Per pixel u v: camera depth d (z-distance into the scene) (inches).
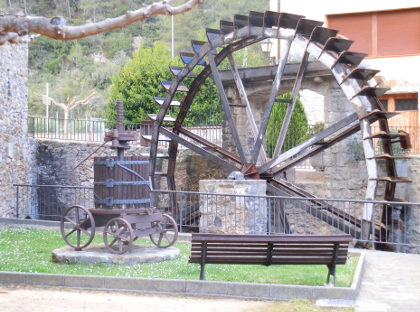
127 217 408.2
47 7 2233.0
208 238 319.9
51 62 2146.9
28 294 314.8
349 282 338.0
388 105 888.3
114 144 418.9
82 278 333.4
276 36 628.4
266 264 328.8
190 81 1021.8
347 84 578.6
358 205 668.7
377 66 893.8
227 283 319.0
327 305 297.0
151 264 387.9
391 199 587.5
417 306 297.3
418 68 869.2
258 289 315.9
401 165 637.3
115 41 2276.1
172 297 316.8
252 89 737.0
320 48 594.9
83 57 2197.3
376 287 343.0
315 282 337.1
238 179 598.5
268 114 626.8
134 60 1098.7
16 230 547.2
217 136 892.0
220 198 580.1
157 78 1069.8
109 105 1093.8
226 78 735.1
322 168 808.9
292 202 633.6
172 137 706.2
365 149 569.3
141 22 2341.3
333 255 323.6
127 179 421.7
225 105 657.0
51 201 777.6
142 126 767.1
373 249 522.0
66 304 293.6
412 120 863.1
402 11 887.7
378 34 902.4
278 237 318.0
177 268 373.1
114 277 331.0
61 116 1814.7
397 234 623.2
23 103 733.3
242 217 567.5
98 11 2284.7
